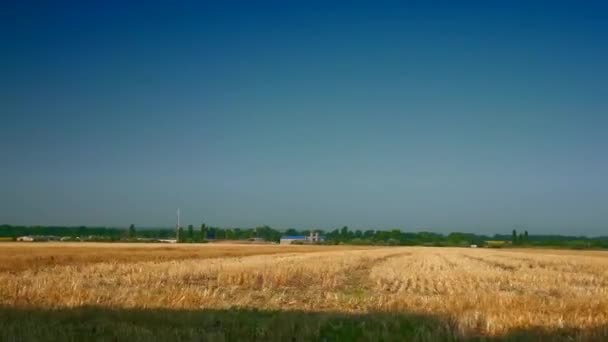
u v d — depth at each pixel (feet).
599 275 143.74
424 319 53.67
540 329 48.70
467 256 276.41
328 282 108.58
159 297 68.49
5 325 43.96
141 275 111.34
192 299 67.72
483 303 66.74
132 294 71.97
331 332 47.93
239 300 72.79
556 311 60.49
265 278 109.60
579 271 161.27
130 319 50.57
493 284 108.78
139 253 233.55
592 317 55.98
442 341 43.73
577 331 48.26
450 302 68.28
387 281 114.11
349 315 57.62
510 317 53.06
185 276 114.42
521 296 79.71
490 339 44.62
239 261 172.35
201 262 164.04
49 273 116.37
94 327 45.34
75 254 205.77
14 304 59.77
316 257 218.38
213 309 61.67
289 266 142.41
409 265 179.01
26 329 42.19
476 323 51.13
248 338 43.24
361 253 289.12
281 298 77.51
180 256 221.66
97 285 90.89
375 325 50.75
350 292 91.61
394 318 54.29
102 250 249.75
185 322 49.57
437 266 173.47
